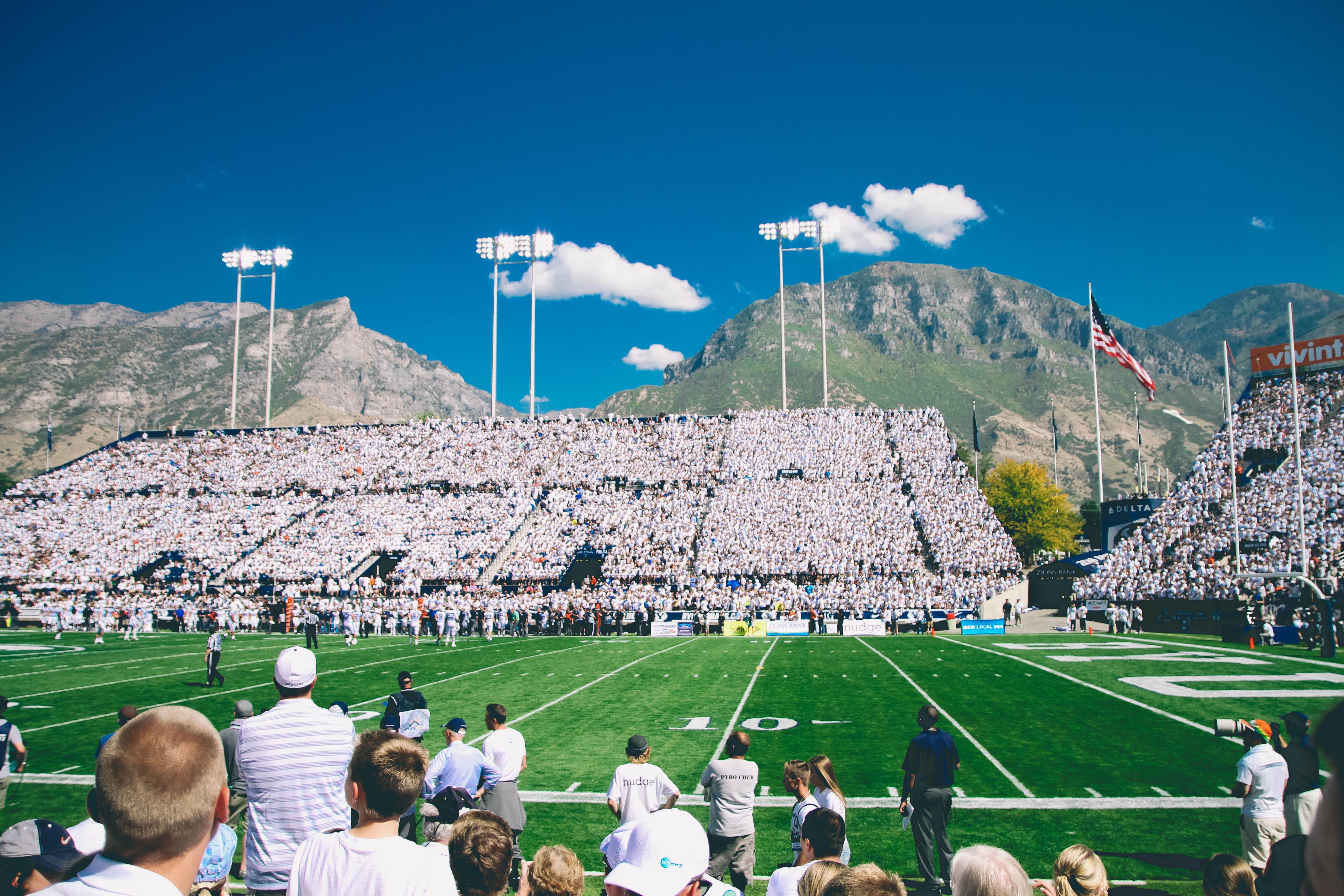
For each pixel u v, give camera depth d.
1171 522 44.69
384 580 48.81
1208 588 37.25
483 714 19.92
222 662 29.39
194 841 2.80
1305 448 44.38
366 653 32.53
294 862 4.21
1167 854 10.25
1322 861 1.57
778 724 18.06
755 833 11.16
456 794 6.95
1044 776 13.71
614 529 50.97
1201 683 21.89
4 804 10.79
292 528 53.53
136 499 57.56
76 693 22.69
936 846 8.87
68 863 5.21
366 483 57.56
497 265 64.38
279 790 5.33
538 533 51.34
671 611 42.38
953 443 56.78
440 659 30.42
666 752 15.86
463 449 60.47
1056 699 20.28
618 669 27.28
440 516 53.56
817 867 4.77
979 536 48.03
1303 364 50.09
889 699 20.77
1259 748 8.45
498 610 41.81
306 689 5.73
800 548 47.31
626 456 58.03
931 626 39.00
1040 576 50.28
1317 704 18.92
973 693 21.31
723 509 51.47
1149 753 15.04
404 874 3.84
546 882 4.79
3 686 23.98
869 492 51.78
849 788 13.27
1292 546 37.03
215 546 52.28
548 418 64.25
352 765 4.17
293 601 45.00
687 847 4.12
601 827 11.64
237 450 62.56
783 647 33.66
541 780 14.03
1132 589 40.91
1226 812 11.80
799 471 54.50
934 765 8.93
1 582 49.34
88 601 46.44
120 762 2.71
